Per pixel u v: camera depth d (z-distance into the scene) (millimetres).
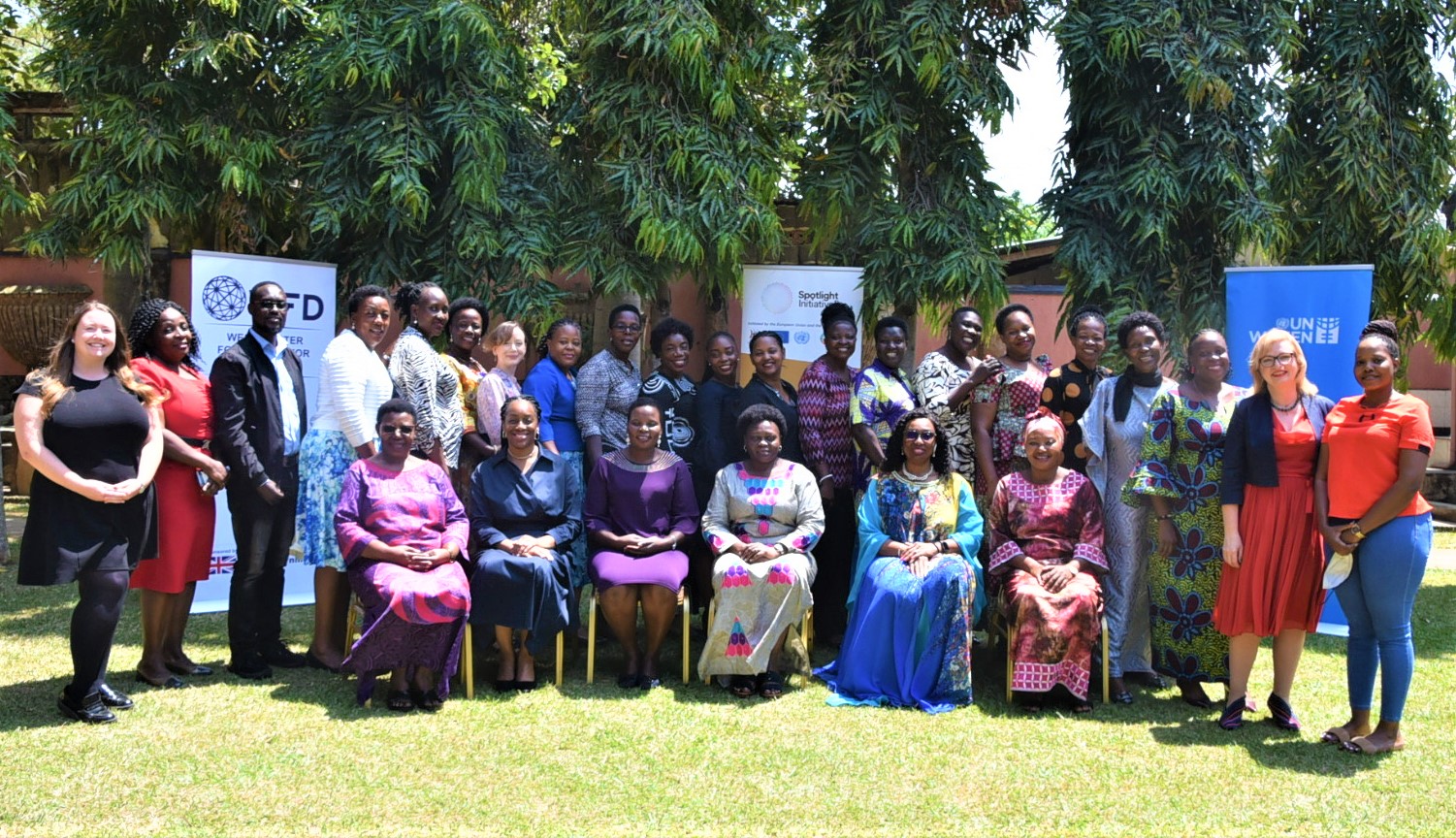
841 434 5578
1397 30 7254
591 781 3654
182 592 4816
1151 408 4762
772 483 5105
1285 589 4168
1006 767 3859
